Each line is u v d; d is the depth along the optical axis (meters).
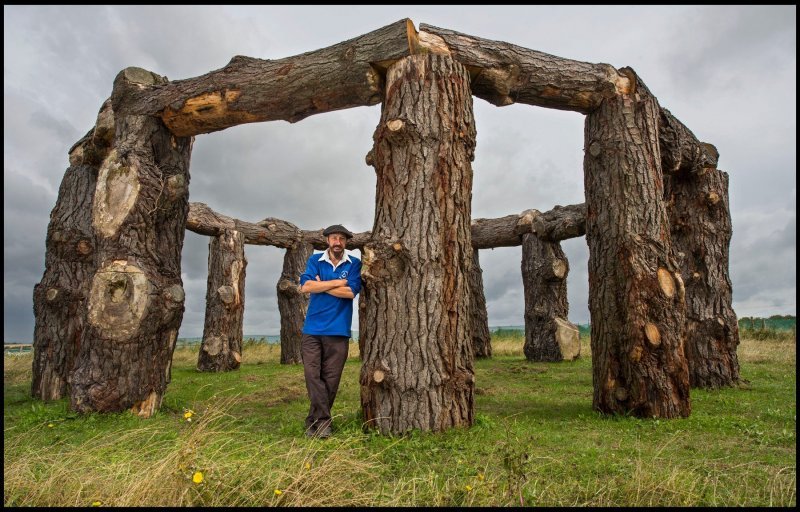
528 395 7.67
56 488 3.16
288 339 14.87
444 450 4.30
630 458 4.08
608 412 6.12
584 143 6.94
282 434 4.95
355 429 4.85
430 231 5.09
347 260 5.45
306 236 15.56
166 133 6.82
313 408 5.02
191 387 8.80
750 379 8.95
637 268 6.17
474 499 3.07
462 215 5.29
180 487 3.01
